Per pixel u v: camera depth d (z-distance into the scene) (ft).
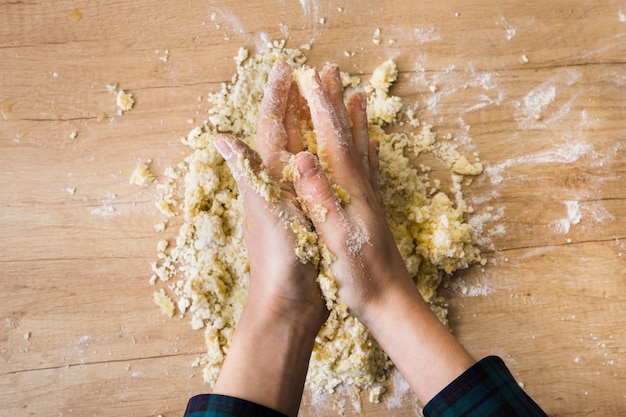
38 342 1.61
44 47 1.68
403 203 1.65
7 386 1.60
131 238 1.64
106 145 1.66
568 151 1.71
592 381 1.65
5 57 1.68
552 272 1.68
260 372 1.30
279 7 1.71
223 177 1.63
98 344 1.61
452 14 1.73
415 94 1.71
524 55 1.74
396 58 1.72
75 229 1.64
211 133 1.66
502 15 1.74
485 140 1.71
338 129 1.47
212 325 1.61
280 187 1.40
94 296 1.62
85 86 1.68
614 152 1.72
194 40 1.69
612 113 1.73
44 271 1.63
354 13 1.72
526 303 1.66
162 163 1.66
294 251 1.32
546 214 1.69
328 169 1.45
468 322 1.65
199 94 1.68
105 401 1.60
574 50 1.75
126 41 1.69
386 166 1.65
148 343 1.62
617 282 1.68
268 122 1.48
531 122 1.72
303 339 1.36
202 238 1.59
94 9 1.69
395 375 1.63
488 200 1.69
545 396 1.64
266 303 1.35
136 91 1.68
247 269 1.58
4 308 1.62
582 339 1.66
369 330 1.45
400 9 1.73
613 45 1.75
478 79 1.72
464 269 1.67
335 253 1.35
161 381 1.61
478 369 1.26
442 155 1.69
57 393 1.60
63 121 1.67
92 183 1.65
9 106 1.66
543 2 1.75
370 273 1.36
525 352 1.65
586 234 1.69
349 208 1.40
